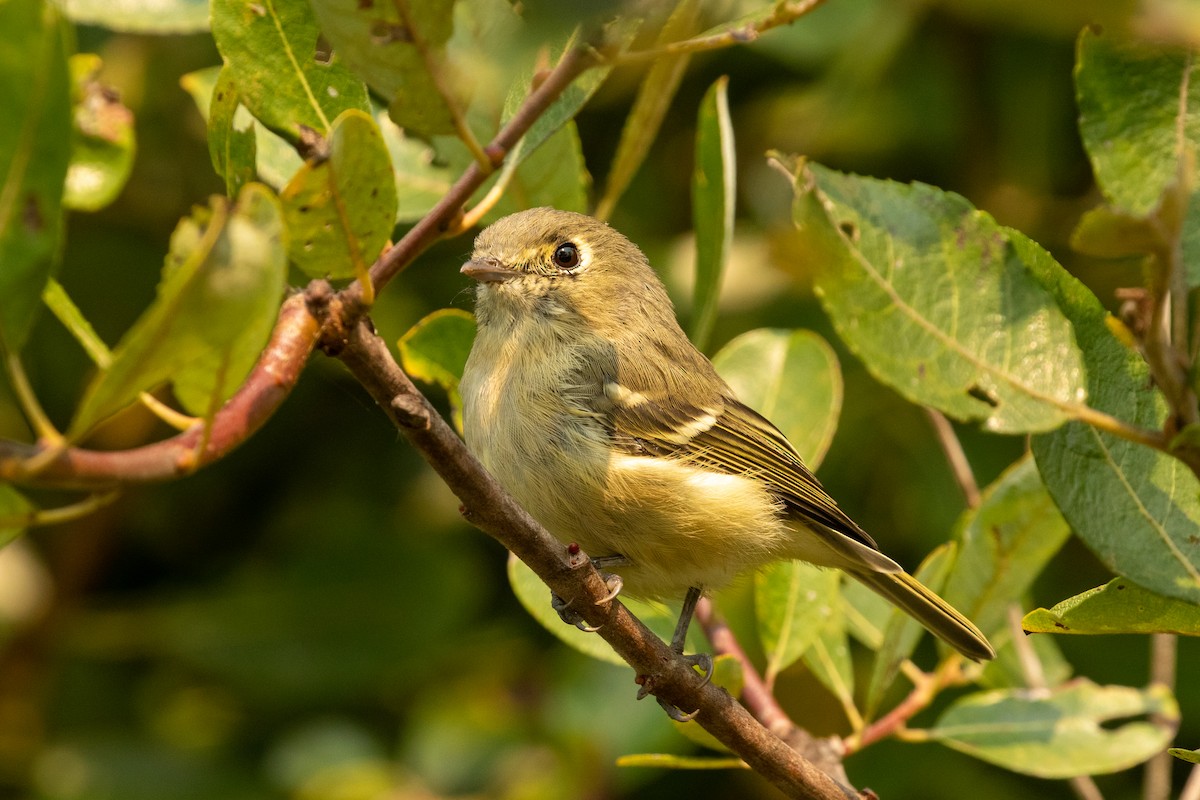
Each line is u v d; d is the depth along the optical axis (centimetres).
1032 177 1141
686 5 559
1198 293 516
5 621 1072
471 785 1039
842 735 1061
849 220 548
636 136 790
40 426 378
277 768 1059
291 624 1078
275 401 438
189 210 1143
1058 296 549
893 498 1090
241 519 1145
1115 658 1046
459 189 475
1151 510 553
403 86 456
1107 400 548
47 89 391
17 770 1041
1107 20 490
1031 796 1026
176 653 1066
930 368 541
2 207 390
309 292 464
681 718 666
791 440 917
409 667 1071
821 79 1133
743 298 1147
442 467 526
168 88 1129
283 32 549
